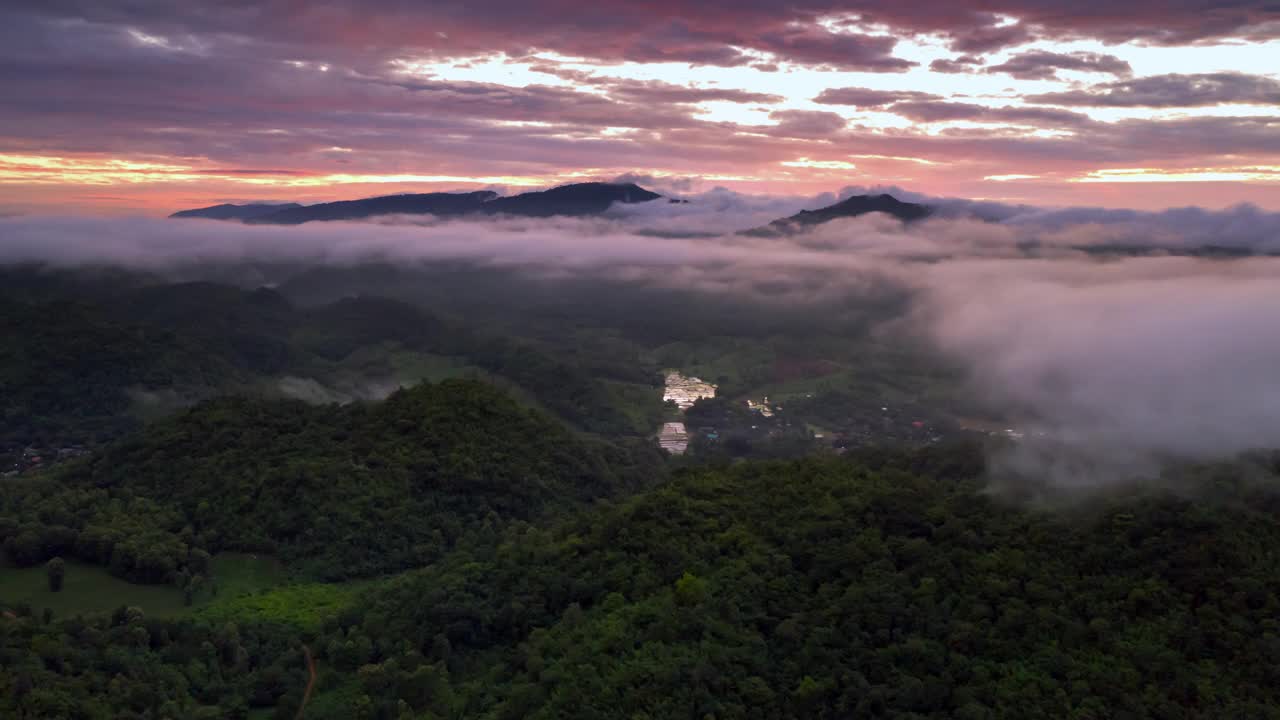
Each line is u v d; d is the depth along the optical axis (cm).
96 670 8238
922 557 7806
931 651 6862
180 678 8519
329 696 8625
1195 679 6162
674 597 8031
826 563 8031
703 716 6838
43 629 8725
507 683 8019
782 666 7144
